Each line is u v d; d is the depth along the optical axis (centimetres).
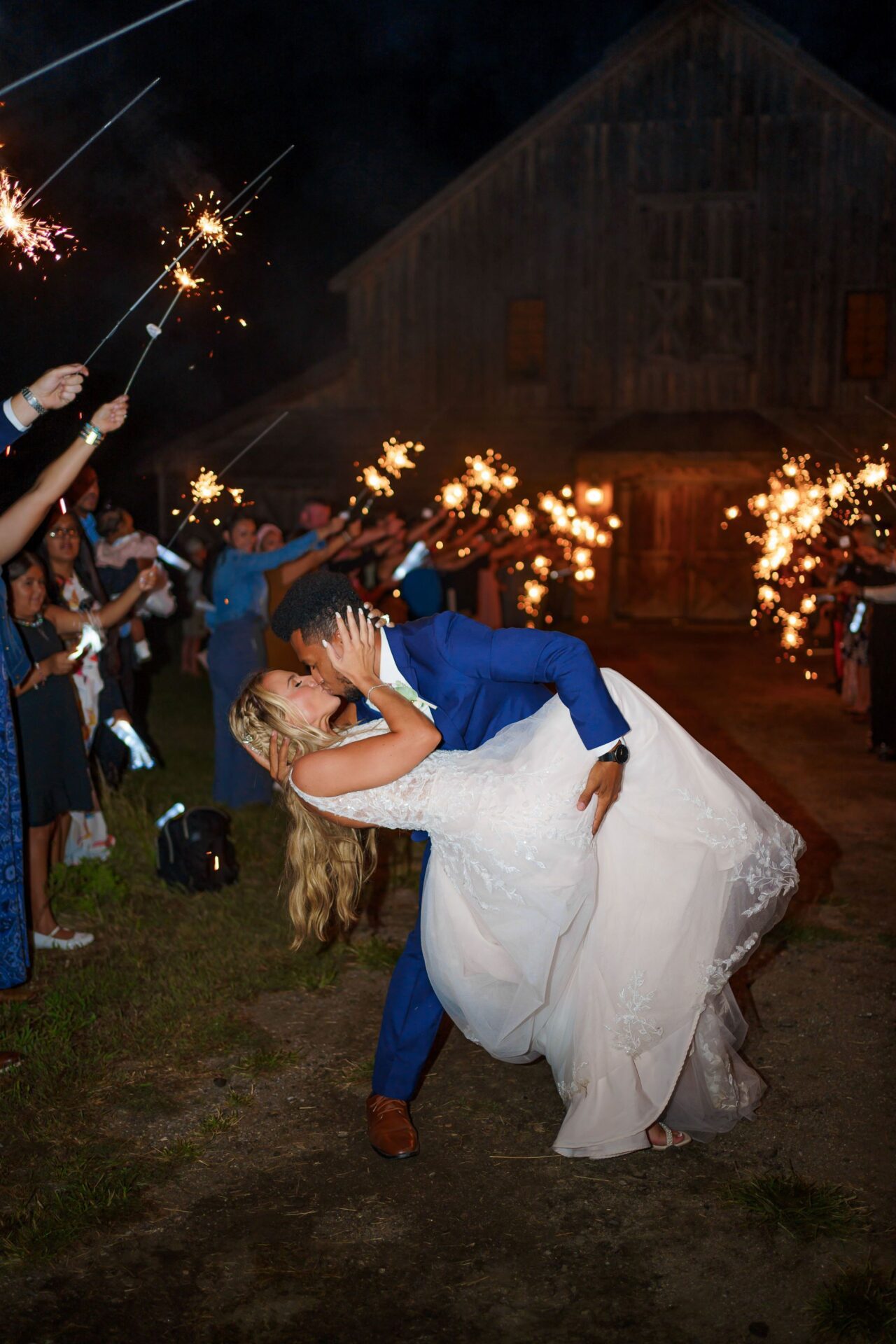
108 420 370
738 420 1834
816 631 1390
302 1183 308
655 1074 308
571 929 294
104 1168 313
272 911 504
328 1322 256
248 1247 282
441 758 293
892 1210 293
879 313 1798
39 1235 283
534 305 1889
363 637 280
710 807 303
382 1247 282
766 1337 250
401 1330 254
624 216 1842
